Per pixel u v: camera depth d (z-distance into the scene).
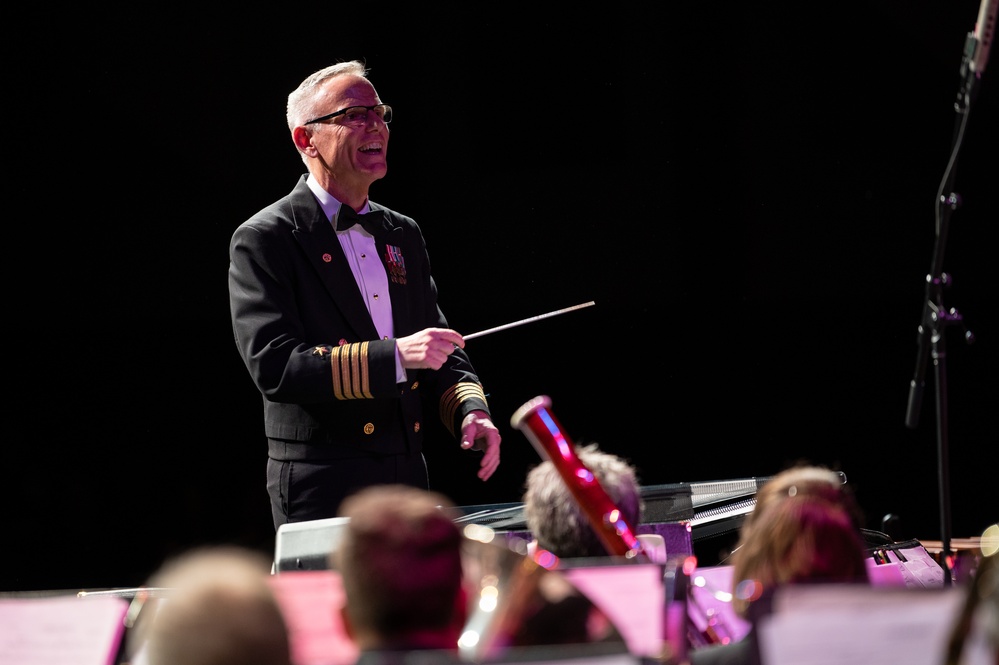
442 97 17.25
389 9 16.84
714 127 17.48
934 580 7.42
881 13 16.91
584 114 17.44
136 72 15.99
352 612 3.83
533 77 17.36
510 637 4.08
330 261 8.17
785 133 17.48
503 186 17.58
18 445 16.92
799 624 3.51
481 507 7.96
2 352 16.84
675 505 8.12
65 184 16.17
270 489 8.21
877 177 17.41
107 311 16.61
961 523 17.67
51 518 16.91
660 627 4.37
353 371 7.61
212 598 3.36
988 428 17.58
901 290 17.62
